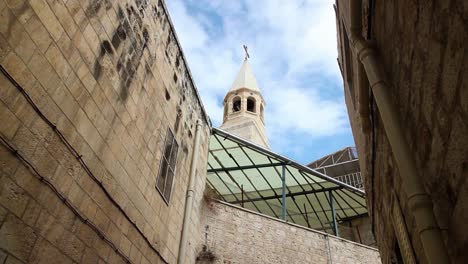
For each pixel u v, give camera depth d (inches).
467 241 123.7
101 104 277.0
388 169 252.7
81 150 249.6
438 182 148.5
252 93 1658.5
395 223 257.1
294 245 583.8
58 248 221.0
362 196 765.3
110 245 273.6
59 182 226.4
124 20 322.0
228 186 765.3
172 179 405.1
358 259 635.5
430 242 138.9
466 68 111.7
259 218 576.4
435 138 145.2
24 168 201.6
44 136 217.6
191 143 481.1
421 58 149.1
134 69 334.3
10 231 189.3
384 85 196.5
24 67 206.8
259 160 692.1
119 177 294.2
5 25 196.7
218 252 499.2
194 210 474.0
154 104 372.5
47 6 227.9
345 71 378.9
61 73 235.9
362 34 250.1
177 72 447.8
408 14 157.0
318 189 764.6
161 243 360.8
